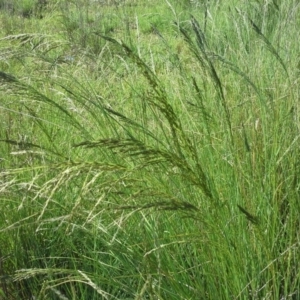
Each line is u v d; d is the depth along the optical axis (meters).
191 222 2.52
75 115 3.48
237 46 4.02
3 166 3.04
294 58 3.45
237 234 2.46
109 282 2.40
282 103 3.06
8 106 3.36
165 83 3.57
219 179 2.63
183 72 3.36
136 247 2.57
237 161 2.61
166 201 2.09
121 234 2.61
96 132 3.10
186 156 2.62
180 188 2.56
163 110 2.22
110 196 2.63
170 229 2.55
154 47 5.11
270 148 2.85
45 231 2.91
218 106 2.94
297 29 3.72
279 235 2.56
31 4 8.48
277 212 2.54
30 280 2.77
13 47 3.35
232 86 3.38
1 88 2.55
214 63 3.73
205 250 2.42
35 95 2.60
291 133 2.89
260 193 2.58
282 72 3.36
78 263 2.79
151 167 2.53
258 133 2.90
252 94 3.17
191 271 2.56
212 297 2.37
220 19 5.09
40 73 3.68
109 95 3.70
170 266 2.45
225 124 2.84
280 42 3.66
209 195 2.22
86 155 3.01
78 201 2.12
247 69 3.36
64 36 5.92
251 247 2.40
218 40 4.10
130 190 2.56
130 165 2.57
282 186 2.74
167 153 2.12
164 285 2.45
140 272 2.37
